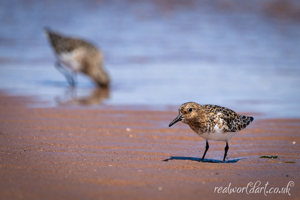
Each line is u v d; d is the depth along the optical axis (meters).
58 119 11.55
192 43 23.98
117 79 18.20
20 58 20.91
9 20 25.84
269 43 24.33
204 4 30.19
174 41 24.09
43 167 7.41
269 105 13.95
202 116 8.23
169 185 6.80
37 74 18.86
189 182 6.99
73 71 18.27
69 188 6.49
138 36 24.77
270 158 8.67
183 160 8.30
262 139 10.21
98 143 9.36
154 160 8.22
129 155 8.52
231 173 7.56
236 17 28.52
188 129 11.02
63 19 26.80
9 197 6.09
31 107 12.88
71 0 30.12
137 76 18.67
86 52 17.84
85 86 17.62
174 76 18.44
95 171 7.30
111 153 8.60
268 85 16.91
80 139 9.62
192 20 27.80
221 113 8.27
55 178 6.89
